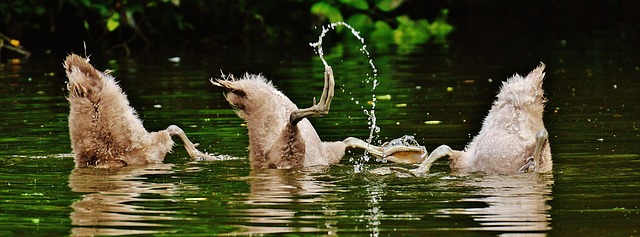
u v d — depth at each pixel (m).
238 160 33.81
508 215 24.89
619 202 26.17
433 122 40.81
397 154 33.81
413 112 43.75
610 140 35.72
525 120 31.56
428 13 99.38
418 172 31.11
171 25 83.00
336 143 33.81
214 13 85.00
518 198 26.88
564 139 36.22
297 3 88.44
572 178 29.50
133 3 78.31
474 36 85.56
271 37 86.62
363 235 23.16
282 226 24.00
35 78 58.56
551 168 31.03
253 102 32.94
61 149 35.69
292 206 26.11
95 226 24.20
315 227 23.89
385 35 87.75
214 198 27.28
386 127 39.69
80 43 78.44
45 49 77.50
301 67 63.56
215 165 33.00
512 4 108.38
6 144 36.59
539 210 25.45
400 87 53.25
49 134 38.66
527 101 31.69
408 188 28.48
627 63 63.00
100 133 33.06
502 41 80.56
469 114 42.97
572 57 67.62
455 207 25.86
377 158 34.00
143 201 27.05
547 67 62.34
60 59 70.25
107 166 33.00
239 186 29.09
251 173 31.28
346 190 28.23
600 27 90.81
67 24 78.62
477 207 25.81
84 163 33.03
